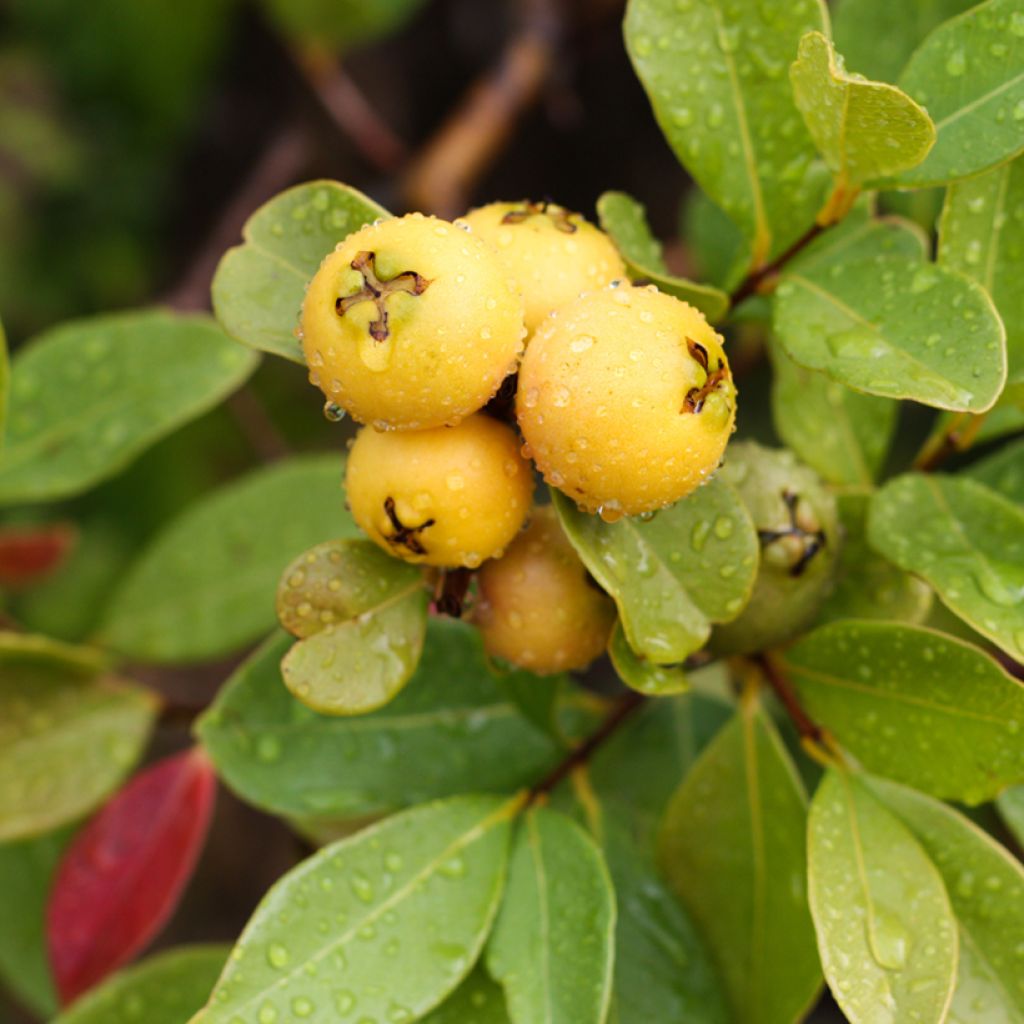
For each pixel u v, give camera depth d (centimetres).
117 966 38
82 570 57
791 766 34
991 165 31
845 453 36
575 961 32
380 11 48
